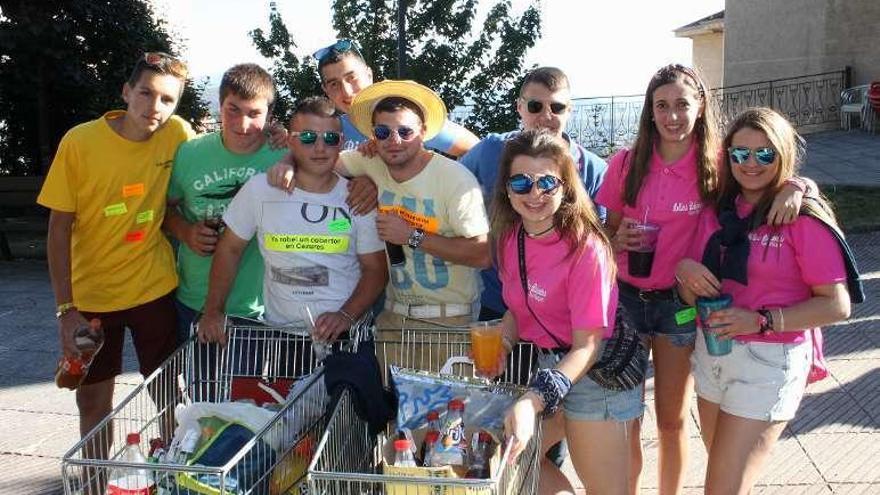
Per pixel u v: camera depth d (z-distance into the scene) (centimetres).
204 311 402
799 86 2089
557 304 338
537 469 328
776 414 338
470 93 1116
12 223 1388
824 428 518
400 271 405
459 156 501
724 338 339
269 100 416
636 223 381
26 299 931
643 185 390
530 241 338
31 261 1152
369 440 345
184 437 327
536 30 1106
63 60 1248
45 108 1329
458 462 299
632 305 399
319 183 394
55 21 1226
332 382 332
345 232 391
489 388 324
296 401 330
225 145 426
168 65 407
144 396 380
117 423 455
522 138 329
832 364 621
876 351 641
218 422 325
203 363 397
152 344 452
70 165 417
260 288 436
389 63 1095
